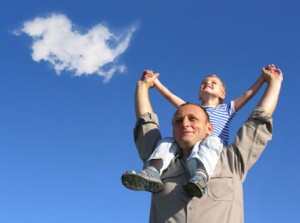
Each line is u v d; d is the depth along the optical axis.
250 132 4.49
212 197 4.09
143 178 4.17
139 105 5.31
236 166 4.37
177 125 4.62
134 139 5.14
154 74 5.68
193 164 4.33
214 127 6.86
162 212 4.18
